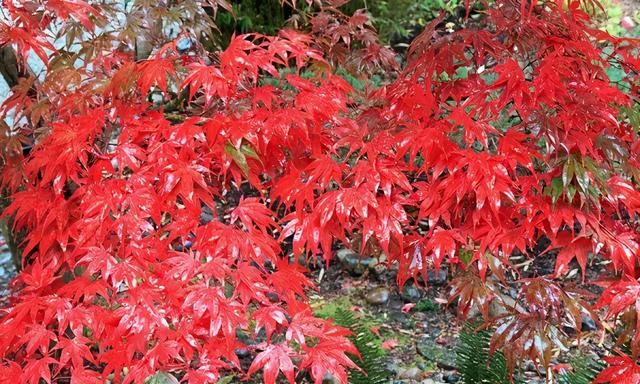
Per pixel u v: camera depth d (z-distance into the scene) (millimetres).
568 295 1764
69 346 1587
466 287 1867
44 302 1632
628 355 1970
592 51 1771
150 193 1655
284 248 3188
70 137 1719
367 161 1734
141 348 1503
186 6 2082
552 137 1618
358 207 1635
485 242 1668
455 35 1886
